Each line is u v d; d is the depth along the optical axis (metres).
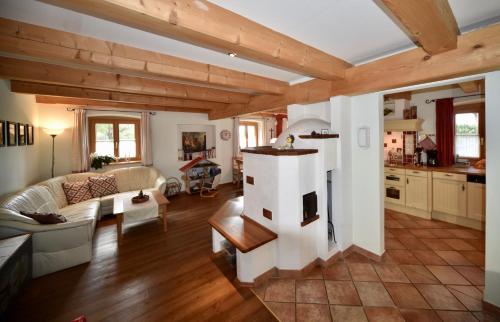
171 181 5.88
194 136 6.28
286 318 1.80
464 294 2.00
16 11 1.36
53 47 1.60
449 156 3.87
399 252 2.74
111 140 5.16
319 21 1.50
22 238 2.18
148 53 1.98
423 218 3.78
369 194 2.59
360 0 1.26
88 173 4.48
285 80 3.08
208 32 1.27
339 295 2.04
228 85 2.56
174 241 3.20
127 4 1.02
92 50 1.73
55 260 2.46
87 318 1.83
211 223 2.61
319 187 2.46
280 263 2.33
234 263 2.55
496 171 1.70
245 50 1.52
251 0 1.25
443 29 1.31
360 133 2.60
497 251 1.74
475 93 3.64
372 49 2.01
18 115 3.19
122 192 4.62
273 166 2.28
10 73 2.17
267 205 2.40
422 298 1.97
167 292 2.13
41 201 3.10
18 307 1.94
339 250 2.63
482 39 1.56
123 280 2.31
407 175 3.93
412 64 1.92
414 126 3.90
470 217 3.30
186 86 3.27
